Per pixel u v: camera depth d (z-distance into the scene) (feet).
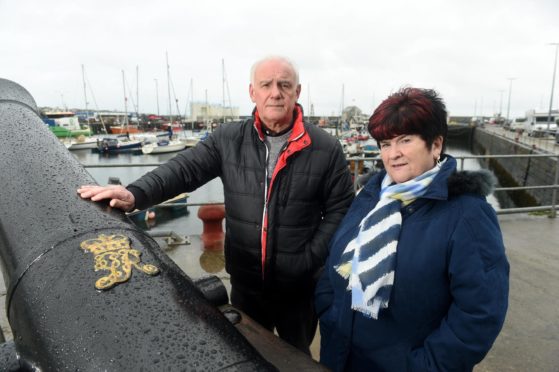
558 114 133.08
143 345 3.24
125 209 5.73
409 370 4.57
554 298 11.18
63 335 3.50
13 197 5.32
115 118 276.00
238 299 7.48
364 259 4.65
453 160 4.65
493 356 8.70
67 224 4.75
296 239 6.69
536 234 16.60
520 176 73.67
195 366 3.10
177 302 3.75
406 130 4.48
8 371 4.15
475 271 4.17
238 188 6.77
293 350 5.58
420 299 4.49
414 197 4.56
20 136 6.65
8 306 4.45
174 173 6.79
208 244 14.93
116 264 4.03
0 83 8.66
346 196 7.01
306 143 6.49
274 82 6.23
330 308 5.57
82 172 6.18
